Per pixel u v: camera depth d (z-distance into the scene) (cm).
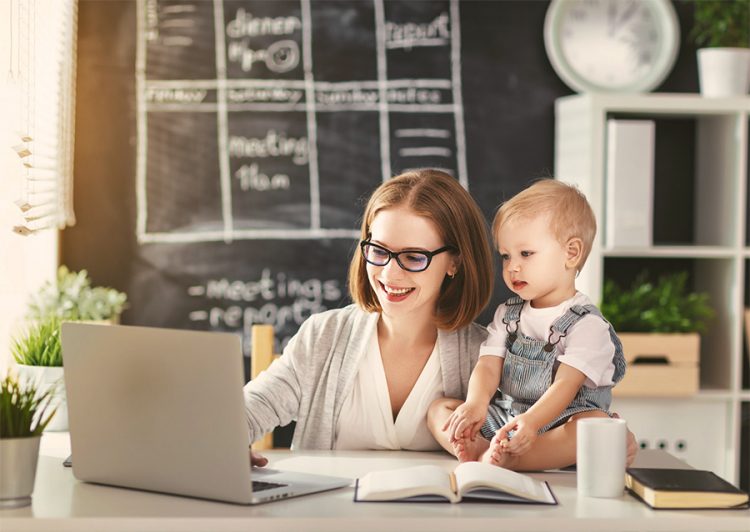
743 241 301
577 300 167
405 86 320
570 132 309
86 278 309
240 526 120
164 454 132
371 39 319
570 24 319
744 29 312
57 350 186
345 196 319
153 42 311
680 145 329
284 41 316
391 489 128
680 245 328
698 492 127
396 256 161
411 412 172
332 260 319
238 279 316
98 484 140
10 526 119
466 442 155
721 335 307
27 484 127
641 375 287
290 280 318
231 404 126
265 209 317
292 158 317
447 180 168
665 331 290
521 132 324
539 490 133
